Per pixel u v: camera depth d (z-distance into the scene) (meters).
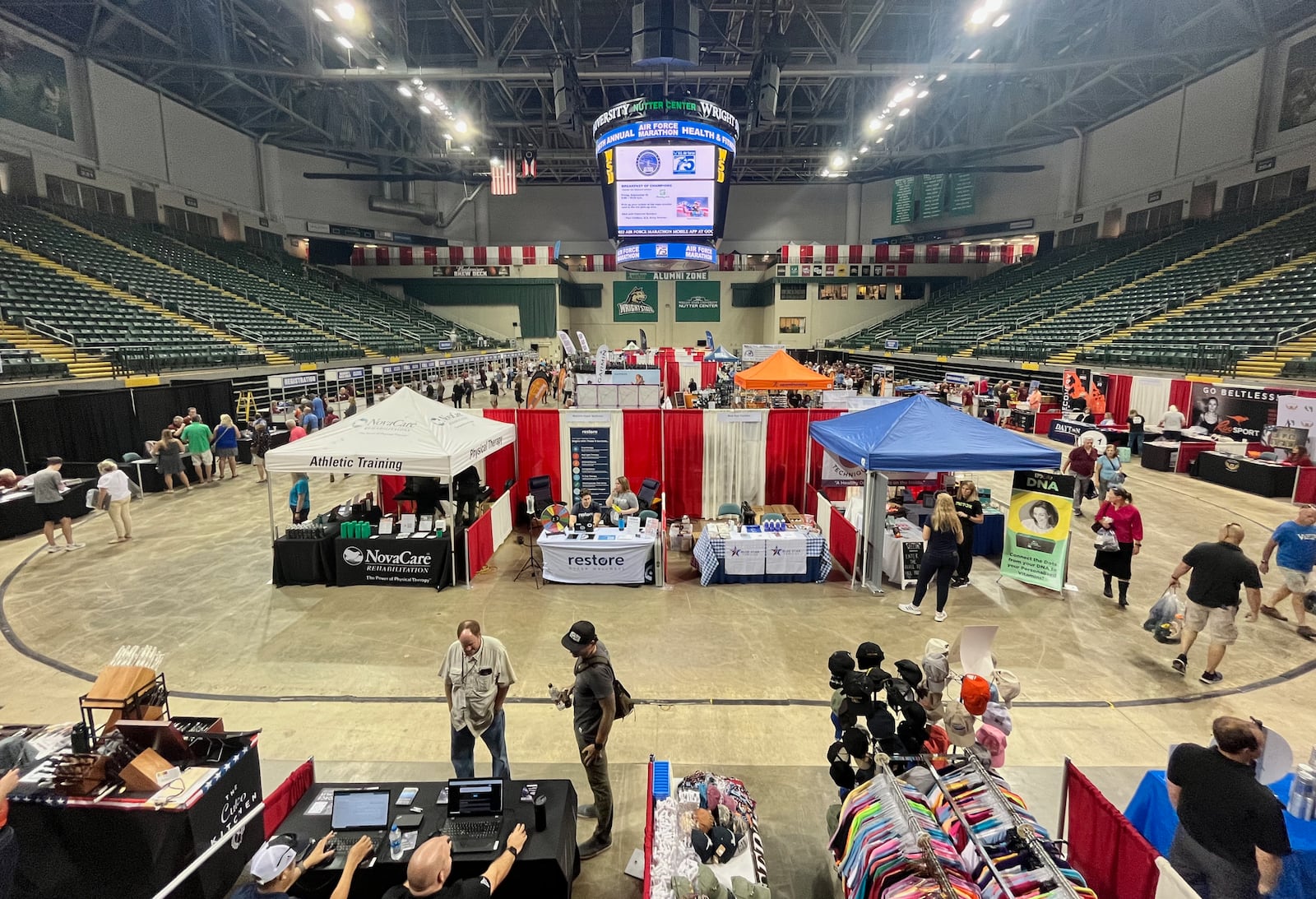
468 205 47.88
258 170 36.81
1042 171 39.22
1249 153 27.12
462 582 9.49
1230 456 14.84
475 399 32.06
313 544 9.30
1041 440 20.77
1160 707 6.16
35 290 20.86
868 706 3.92
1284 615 8.12
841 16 27.62
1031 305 36.47
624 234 19.97
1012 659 7.09
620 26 29.30
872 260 45.56
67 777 3.73
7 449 13.51
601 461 12.55
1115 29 23.95
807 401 19.25
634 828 4.62
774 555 9.47
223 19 23.53
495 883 3.31
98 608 8.50
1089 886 3.89
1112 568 8.62
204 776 3.92
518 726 5.86
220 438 16.11
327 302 37.62
